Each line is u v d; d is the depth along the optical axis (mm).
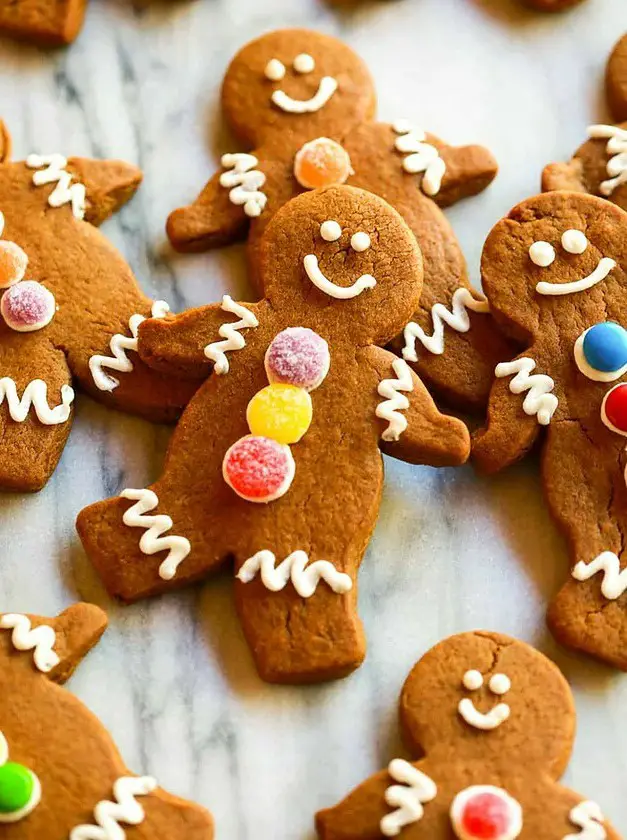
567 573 270
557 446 270
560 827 236
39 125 320
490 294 279
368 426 265
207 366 274
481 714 246
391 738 257
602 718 258
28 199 299
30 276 290
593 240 280
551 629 263
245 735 258
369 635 267
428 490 281
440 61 328
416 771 242
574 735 248
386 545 275
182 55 330
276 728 259
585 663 262
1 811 238
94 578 273
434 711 247
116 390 284
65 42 327
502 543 276
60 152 317
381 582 272
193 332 273
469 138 318
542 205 283
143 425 290
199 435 269
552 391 272
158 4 335
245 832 250
